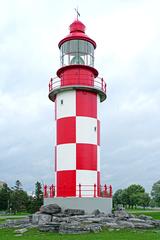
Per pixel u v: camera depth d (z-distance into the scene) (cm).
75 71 2703
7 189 9269
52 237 1816
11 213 7494
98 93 2764
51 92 2738
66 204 2417
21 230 2088
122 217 2323
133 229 2070
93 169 2594
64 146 2602
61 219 2183
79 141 2583
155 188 7806
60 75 2816
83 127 2611
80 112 2628
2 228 2275
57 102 2747
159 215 4700
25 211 8019
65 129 2625
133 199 10206
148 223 2250
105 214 2370
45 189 2612
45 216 2277
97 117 2731
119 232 1961
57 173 2630
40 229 2059
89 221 2131
